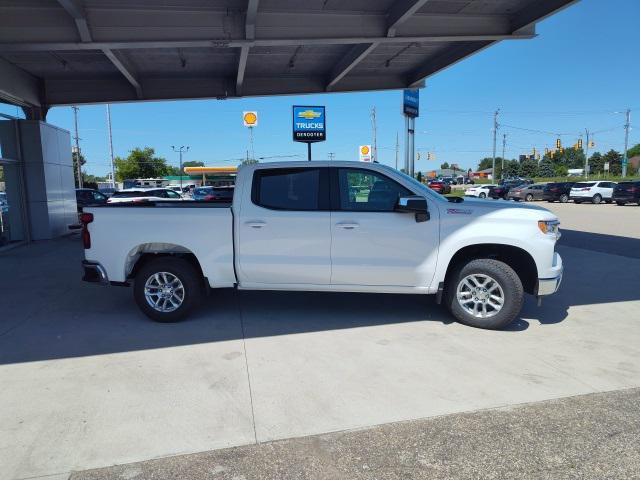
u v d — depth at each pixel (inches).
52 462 123.0
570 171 4446.4
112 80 585.3
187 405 151.4
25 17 367.6
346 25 408.2
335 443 131.1
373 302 270.2
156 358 188.9
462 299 225.5
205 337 213.3
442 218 221.0
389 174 227.5
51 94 579.5
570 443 130.0
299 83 619.2
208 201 274.8
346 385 164.7
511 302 216.2
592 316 244.2
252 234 227.5
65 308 263.0
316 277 228.5
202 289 242.2
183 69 549.6
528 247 215.8
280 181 230.4
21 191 556.1
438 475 117.6
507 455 125.0
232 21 388.8
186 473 118.6
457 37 424.5
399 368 178.7
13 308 263.3
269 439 133.1
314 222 225.0
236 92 605.0
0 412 147.6
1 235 525.7
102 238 233.5
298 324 231.1
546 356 190.1
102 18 371.9
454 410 147.8
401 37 415.5
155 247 234.8
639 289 301.9
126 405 151.6
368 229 223.6
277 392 159.8
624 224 724.7
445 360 186.1
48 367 180.7
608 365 181.3
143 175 3147.1
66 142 629.6
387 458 124.3
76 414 146.2
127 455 125.7
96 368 179.6
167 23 381.4
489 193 1834.4
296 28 401.4
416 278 225.1
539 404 151.3
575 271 357.4
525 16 407.2
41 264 406.0
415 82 611.5
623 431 135.5
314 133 643.5
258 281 231.0
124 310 258.4
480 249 227.8
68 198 633.6
